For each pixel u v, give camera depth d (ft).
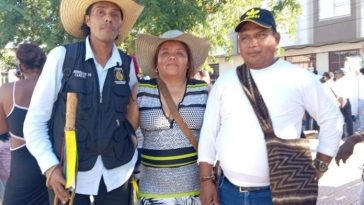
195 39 10.78
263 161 9.36
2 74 32.32
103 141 9.20
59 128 9.17
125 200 9.95
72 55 9.29
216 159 10.31
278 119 9.32
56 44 22.03
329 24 74.33
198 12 22.49
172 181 10.41
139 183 10.74
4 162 14.89
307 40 78.28
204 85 10.96
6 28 22.04
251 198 9.62
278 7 32.22
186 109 10.50
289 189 9.07
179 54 10.71
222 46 30.40
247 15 9.57
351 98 36.35
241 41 9.78
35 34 23.58
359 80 36.60
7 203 12.38
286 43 81.15
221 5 27.45
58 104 9.27
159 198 10.43
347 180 23.34
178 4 21.77
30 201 12.33
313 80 9.59
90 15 9.75
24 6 21.54
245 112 9.45
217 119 10.00
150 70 11.48
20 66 12.48
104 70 9.52
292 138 9.35
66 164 8.68
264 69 9.61
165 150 10.41
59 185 8.89
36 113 9.18
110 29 9.55
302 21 78.43
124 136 9.66
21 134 12.14
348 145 10.73
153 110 10.43
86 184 9.26
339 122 9.77
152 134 10.51
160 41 10.71
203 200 10.14
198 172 10.69
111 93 9.39
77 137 9.04
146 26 20.31
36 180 12.24
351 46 71.82
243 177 9.57
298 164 9.19
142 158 10.73
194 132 10.61
